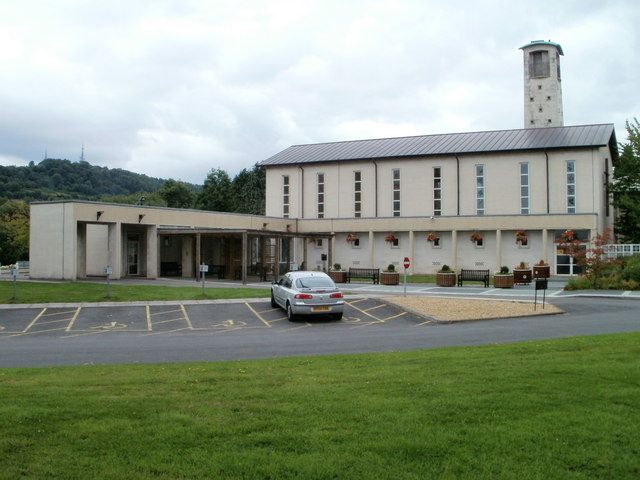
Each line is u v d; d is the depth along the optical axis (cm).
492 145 4603
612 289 2872
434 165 4719
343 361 1089
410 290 2988
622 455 550
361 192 4972
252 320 2038
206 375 944
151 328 1902
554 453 554
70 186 11788
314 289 1995
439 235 4334
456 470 519
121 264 3612
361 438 594
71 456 555
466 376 889
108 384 873
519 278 3409
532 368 939
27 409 703
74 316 2108
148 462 538
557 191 4325
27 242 6038
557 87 6050
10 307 2269
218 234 3584
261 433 611
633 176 4400
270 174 5334
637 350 1120
